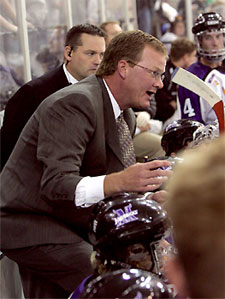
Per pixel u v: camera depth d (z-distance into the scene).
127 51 7.16
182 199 2.18
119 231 4.67
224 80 10.81
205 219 2.13
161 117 14.15
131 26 17.56
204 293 2.15
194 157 2.27
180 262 2.21
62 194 6.58
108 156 7.28
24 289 7.67
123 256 4.71
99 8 15.73
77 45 9.86
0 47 10.97
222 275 2.12
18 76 11.36
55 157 6.75
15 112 9.75
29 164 7.30
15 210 7.36
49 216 7.31
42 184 6.80
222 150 2.23
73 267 7.14
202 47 10.81
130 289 3.79
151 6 17.80
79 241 7.23
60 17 13.37
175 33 18.08
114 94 7.30
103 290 3.84
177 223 2.19
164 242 4.72
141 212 4.74
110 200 4.91
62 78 9.95
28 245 7.24
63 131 6.82
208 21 10.62
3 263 8.55
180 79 6.78
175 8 18.02
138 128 12.68
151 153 12.64
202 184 2.17
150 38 7.21
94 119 6.97
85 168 7.14
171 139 7.06
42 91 9.79
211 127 7.02
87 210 7.17
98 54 9.95
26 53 11.42
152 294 3.77
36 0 12.45
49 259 7.18
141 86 7.21
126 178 6.21
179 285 2.27
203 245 2.13
